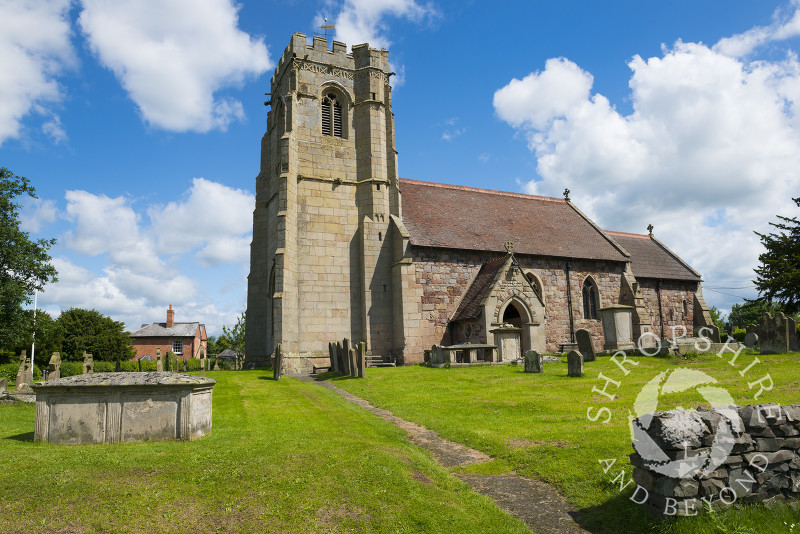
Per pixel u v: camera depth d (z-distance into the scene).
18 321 35.31
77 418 10.85
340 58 35.56
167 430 11.01
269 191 37.00
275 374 25.50
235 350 75.88
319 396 19.03
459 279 33.59
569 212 45.22
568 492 8.63
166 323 82.12
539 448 10.66
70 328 59.97
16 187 35.69
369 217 33.44
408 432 13.14
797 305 40.91
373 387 20.30
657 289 43.44
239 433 11.95
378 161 34.31
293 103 33.22
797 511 7.31
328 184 33.56
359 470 8.91
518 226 39.06
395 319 32.00
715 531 6.67
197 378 11.49
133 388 10.96
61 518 7.01
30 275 36.00
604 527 7.44
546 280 36.50
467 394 17.42
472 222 37.25
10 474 8.23
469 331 31.05
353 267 33.19
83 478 8.15
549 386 17.94
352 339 32.19
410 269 31.88
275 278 30.33
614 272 39.75
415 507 7.83
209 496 7.80
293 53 34.00
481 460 10.68
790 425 7.84
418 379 21.72
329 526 7.21
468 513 7.86
